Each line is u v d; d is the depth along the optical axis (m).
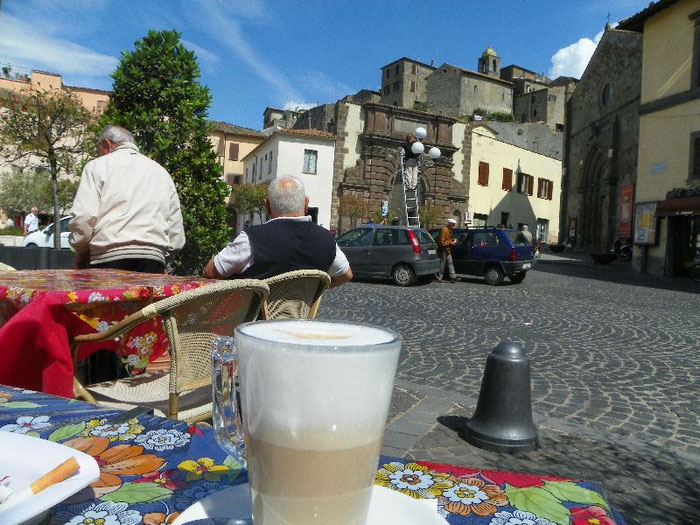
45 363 2.01
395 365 0.61
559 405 4.62
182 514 0.64
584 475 3.25
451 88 74.88
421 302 10.88
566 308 10.62
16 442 0.76
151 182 3.52
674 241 19.31
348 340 0.61
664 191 19.66
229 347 0.77
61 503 0.70
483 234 15.27
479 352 6.55
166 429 0.98
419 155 20.09
